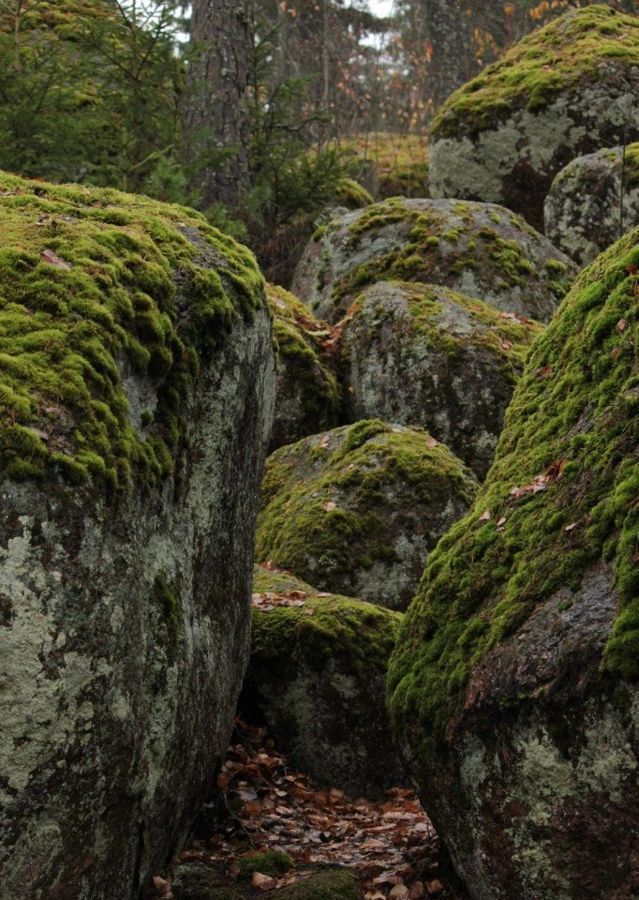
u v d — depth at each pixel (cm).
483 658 319
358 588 668
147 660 314
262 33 1281
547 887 291
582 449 338
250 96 1382
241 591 429
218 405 379
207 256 394
